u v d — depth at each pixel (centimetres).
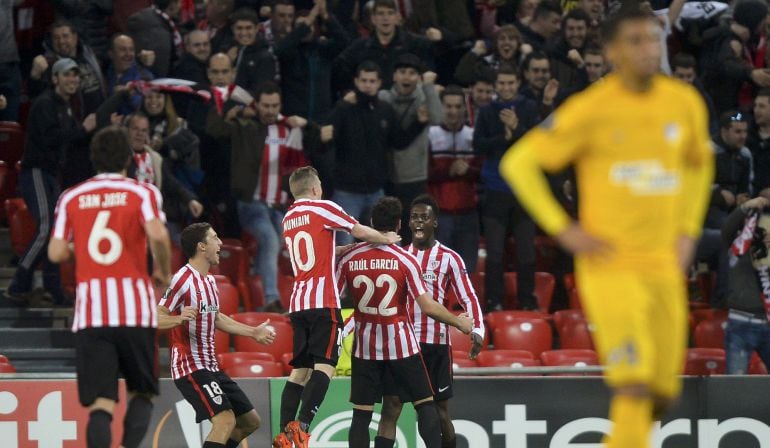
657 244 1609
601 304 1594
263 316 3856
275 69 4312
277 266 4038
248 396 3334
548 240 4450
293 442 2964
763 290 3631
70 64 3891
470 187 4172
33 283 4175
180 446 3319
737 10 4716
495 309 4097
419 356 3047
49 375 3312
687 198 1661
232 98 4038
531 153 1589
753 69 4538
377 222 3072
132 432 2422
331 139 3997
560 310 4372
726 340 3712
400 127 4091
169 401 3322
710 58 4719
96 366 2361
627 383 1586
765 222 3616
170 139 4047
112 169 2411
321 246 3020
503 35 4416
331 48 4444
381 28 4353
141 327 2384
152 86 3978
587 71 4175
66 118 3928
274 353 3800
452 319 3017
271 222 4038
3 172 4494
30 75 4581
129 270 2377
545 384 3459
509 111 3972
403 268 2998
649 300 1589
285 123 4059
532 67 4225
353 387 3081
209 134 4006
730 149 4128
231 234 4303
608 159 1605
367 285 3019
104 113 3881
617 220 1603
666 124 1605
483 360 3753
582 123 1598
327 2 4725
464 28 4750
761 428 3497
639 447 1578
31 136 3903
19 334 3831
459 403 3434
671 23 4794
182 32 4694
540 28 4584
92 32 4538
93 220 2375
